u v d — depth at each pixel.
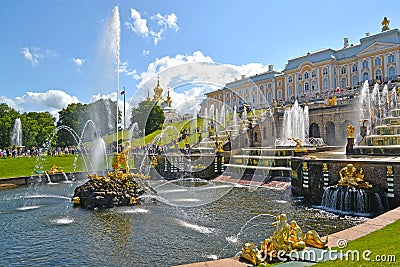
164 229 12.82
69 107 73.56
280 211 16.12
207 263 6.73
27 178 29.17
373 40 70.94
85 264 9.36
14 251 10.47
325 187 18.03
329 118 43.75
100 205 17.00
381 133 28.30
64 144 69.69
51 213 15.99
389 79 64.19
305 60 81.69
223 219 14.37
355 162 16.81
